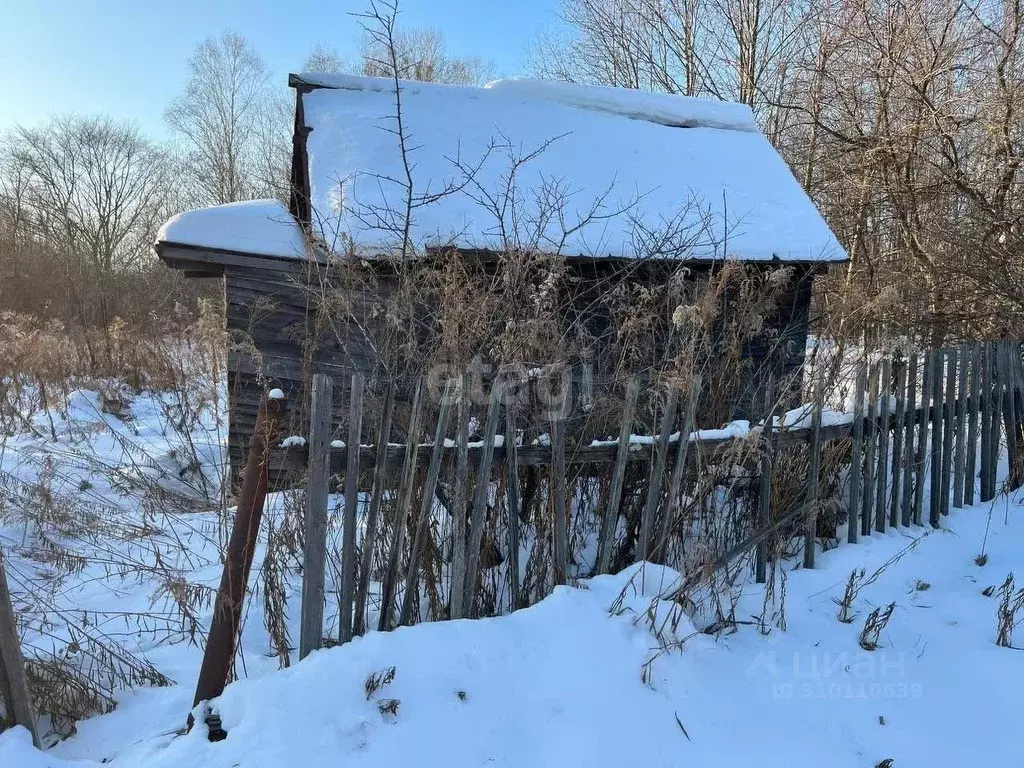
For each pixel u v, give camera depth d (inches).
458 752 95.0
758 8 594.9
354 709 99.0
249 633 142.3
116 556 198.7
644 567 133.1
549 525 133.6
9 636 99.0
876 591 149.5
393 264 186.9
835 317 222.5
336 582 138.6
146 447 307.4
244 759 92.3
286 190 335.9
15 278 767.7
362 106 279.0
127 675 134.5
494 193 244.4
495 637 113.2
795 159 550.0
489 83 310.8
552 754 95.7
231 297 229.3
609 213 245.9
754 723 106.5
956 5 437.7
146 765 93.8
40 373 382.9
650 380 157.1
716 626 130.8
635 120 315.3
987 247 337.7
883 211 450.0
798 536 169.9
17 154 1248.8
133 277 836.6
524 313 157.8
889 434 182.1
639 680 109.0
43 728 117.6
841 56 502.0
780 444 152.5
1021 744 105.6
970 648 129.4
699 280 201.5
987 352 194.9
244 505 111.8
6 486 215.3
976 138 420.8
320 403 109.3
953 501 192.4
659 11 668.7
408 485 116.8
